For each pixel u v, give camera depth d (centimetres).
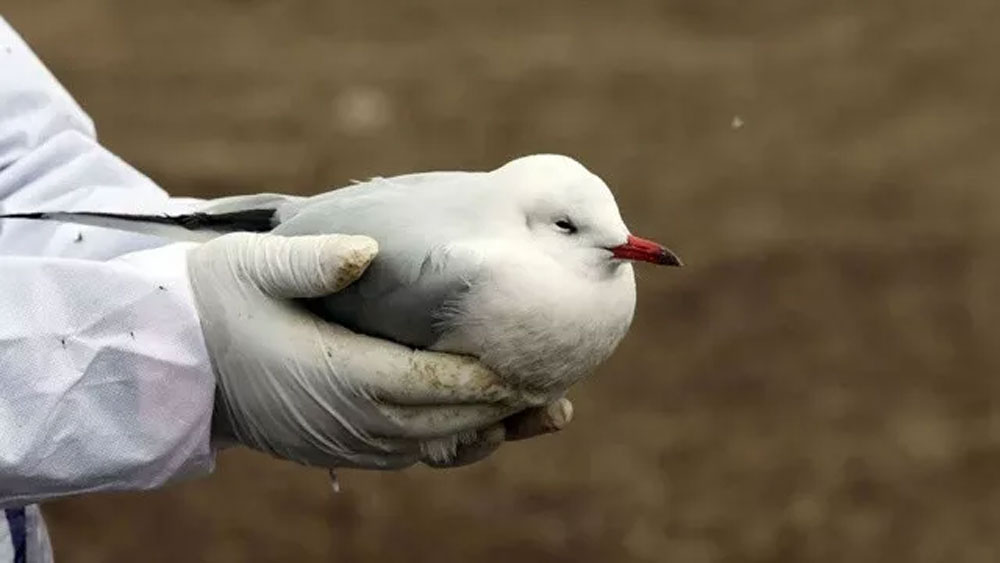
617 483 878
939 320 1038
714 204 1238
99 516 848
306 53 1636
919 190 1246
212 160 1370
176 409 694
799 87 1484
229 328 694
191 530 839
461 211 695
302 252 692
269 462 890
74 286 692
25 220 704
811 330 1028
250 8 1783
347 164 1356
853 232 1171
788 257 1133
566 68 1561
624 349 1004
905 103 1436
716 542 835
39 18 1770
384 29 1708
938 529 839
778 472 886
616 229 694
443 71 1569
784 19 1673
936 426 923
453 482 878
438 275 691
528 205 694
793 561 822
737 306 1059
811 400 952
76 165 710
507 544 834
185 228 702
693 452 905
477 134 1412
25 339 691
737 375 980
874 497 865
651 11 1725
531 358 693
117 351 692
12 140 709
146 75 1585
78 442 692
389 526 845
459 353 694
